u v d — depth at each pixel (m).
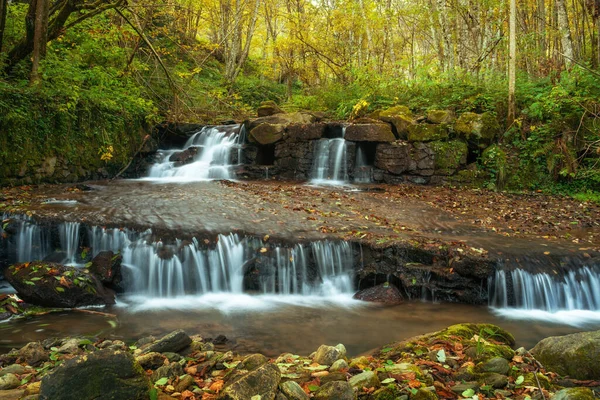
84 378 2.71
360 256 7.42
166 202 9.73
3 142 10.38
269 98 26.86
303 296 7.17
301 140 14.64
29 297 6.05
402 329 5.60
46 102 11.55
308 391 3.22
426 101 16.19
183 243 7.34
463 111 15.04
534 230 8.77
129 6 13.63
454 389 3.28
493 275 6.79
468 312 6.42
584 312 6.54
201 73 25.66
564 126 13.46
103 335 5.24
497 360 3.63
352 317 6.08
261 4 31.27
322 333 5.41
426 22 22.89
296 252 7.36
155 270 7.14
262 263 7.36
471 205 11.12
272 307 6.54
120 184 12.30
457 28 20.16
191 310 6.33
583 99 13.24
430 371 3.60
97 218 7.88
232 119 18.67
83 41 15.39
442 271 6.98
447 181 13.77
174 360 4.07
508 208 10.84
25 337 5.11
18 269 6.31
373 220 9.09
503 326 5.83
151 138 15.69
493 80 16.09
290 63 26.38
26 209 8.16
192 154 15.67
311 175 14.59
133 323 5.69
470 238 7.99
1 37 11.52
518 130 14.12
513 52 14.02
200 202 9.93
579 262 6.91
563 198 12.41
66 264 7.25
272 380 3.09
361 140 14.05
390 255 7.30
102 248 7.46
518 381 3.39
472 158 14.41
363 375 3.36
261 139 14.69
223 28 28.45
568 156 13.05
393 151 13.95
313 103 20.69
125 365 2.87
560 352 3.81
